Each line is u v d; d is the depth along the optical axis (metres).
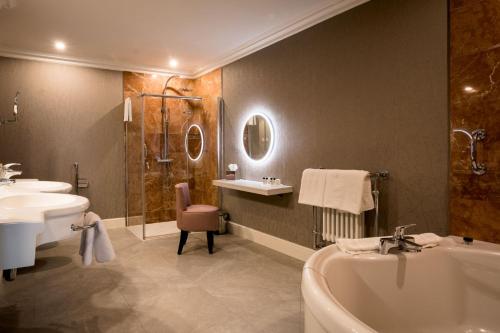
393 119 2.44
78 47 3.94
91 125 4.50
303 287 1.30
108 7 2.85
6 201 2.02
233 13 3.01
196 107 4.93
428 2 2.21
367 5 2.61
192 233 4.34
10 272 2.74
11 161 4.03
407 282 1.76
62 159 4.33
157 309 2.29
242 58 4.09
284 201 3.51
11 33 3.46
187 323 2.11
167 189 4.82
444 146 2.14
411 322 1.75
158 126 4.65
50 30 3.38
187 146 4.89
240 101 4.15
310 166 3.17
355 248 1.74
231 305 2.36
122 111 4.71
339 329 0.98
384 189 2.51
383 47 2.50
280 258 3.36
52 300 2.41
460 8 2.03
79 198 2.07
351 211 2.45
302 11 2.99
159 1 2.75
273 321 2.14
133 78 4.78
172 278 2.84
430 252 1.82
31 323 2.09
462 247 1.83
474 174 1.98
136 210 4.67
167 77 5.04
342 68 2.83
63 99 4.32
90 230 1.85
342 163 2.85
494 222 1.91
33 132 4.14
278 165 3.57
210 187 4.79
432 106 2.20
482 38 1.93
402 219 2.39
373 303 1.71
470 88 1.99
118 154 4.70
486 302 1.73
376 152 2.57
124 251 3.59
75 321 2.12
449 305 1.79
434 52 2.18
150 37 3.61
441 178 2.16
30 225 1.39
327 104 2.97
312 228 3.18
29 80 4.10
